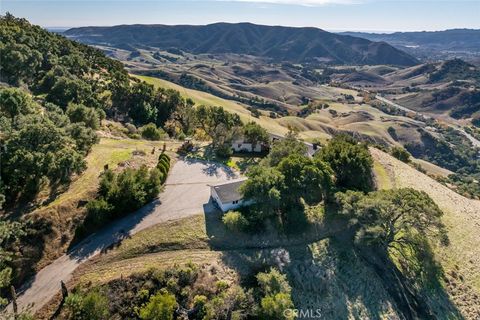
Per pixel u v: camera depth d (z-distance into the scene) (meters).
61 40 133.38
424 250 52.88
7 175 46.34
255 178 51.94
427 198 51.28
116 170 59.75
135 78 150.00
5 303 34.09
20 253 40.69
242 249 48.16
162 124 113.00
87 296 35.59
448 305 48.75
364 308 44.44
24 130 50.09
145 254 45.56
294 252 49.28
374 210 50.19
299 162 55.16
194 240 48.34
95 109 89.81
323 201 58.50
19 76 95.00
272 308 37.38
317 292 44.81
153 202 56.09
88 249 45.25
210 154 77.69
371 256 51.53
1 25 109.19
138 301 37.75
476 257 58.94
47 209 46.16
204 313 36.88
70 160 52.34
